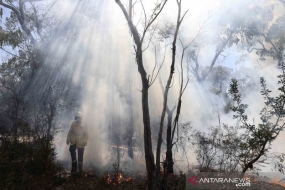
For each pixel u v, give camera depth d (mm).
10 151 5867
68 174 6977
